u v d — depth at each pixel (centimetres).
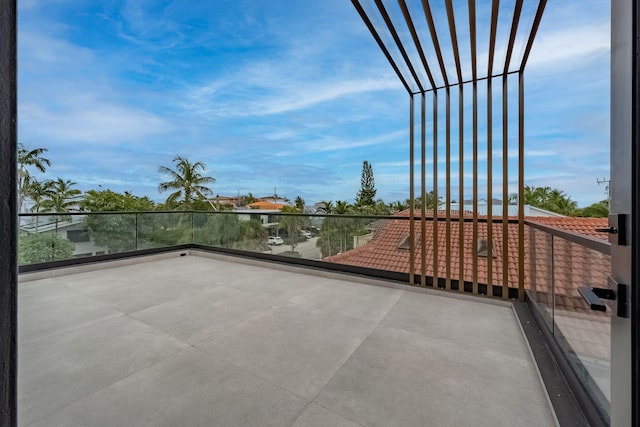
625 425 79
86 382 185
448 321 279
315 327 265
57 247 451
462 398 172
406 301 332
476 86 331
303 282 409
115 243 516
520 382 187
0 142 40
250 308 311
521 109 308
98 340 239
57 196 1809
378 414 160
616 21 84
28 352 221
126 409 162
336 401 170
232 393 176
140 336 247
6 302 41
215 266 506
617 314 82
